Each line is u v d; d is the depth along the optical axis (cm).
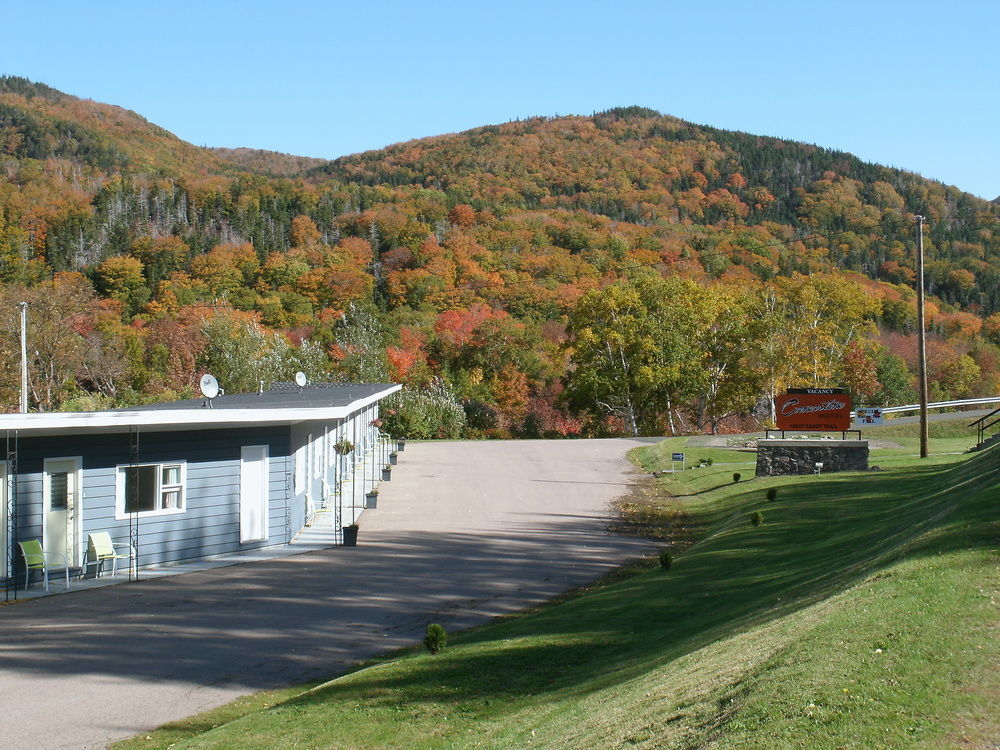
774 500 2220
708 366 5919
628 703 758
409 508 2638
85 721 980
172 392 4906
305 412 2002
